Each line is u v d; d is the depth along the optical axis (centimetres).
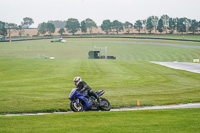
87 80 4634
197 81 4775
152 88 3884
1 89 3653
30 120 1755
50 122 1669
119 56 16138
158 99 3070
